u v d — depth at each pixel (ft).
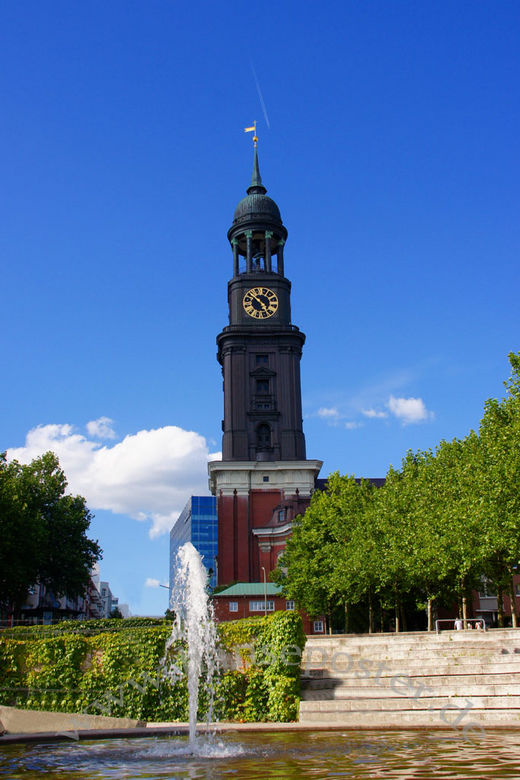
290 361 360.07
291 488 336.29
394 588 180.65
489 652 98.27
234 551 327.88
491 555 141.59
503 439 141.90
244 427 347.77
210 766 52.65
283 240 388.57
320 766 50.26
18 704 96.22
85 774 49.42
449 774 44.83
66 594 266.77
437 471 180.65
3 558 214.48
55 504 265.34
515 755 52.75
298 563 226.79
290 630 90.99
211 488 374.22
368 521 192.95
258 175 407.23
